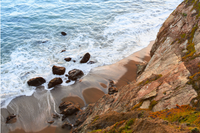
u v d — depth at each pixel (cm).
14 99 1373
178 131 429
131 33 2405
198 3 1117
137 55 1903
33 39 2334
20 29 2625
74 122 1171
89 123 871
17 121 1197
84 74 1648
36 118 1218
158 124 491
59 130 1121
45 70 1714
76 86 1505
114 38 2303
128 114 703
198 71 664
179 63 809
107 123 753
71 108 1226
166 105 631
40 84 1523
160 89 737
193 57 770
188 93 603
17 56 1952
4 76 1616
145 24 2645
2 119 1214
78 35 2422
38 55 1972
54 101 1362
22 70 1706
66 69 1725
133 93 879
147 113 634
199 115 474
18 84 1525
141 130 521
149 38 2259
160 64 975
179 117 507
